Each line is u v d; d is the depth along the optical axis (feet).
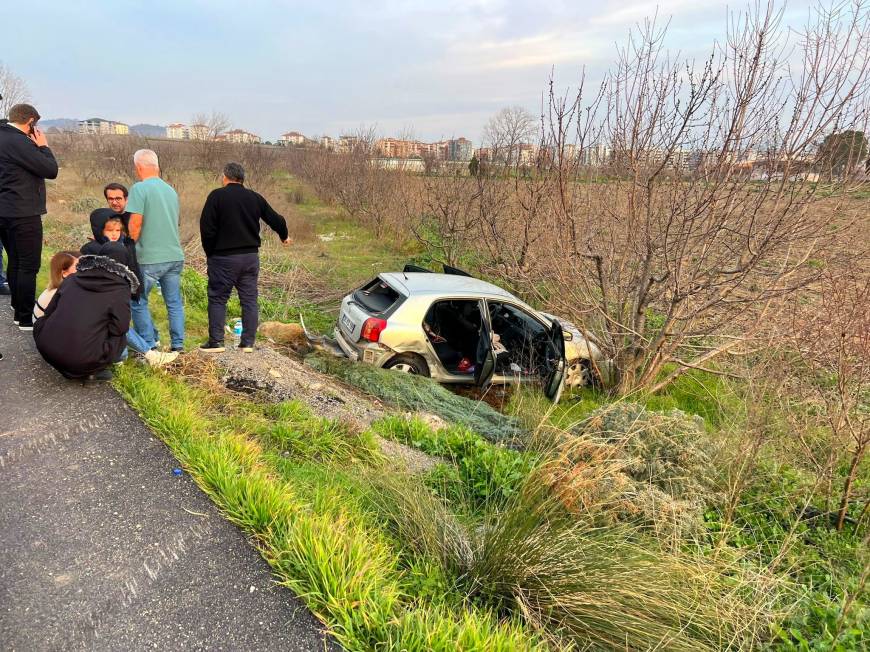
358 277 40.45
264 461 11.26
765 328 20.76
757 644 8.91
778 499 14.12
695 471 14.29
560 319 27.25
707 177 20.29
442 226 47.01
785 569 11.57
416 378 20.84
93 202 58.95
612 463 12.62
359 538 8.43
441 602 8.05
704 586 9.43
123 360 14.56
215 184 94.84
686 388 24.57
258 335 24.64
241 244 16.83
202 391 14.53
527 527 9.35
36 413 11.85
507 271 34.12
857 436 13.78
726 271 20.68
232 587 7.72
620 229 25.27
